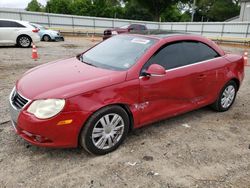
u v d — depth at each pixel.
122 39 4.53
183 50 4.32
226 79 4.95
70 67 3.95
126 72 3.60
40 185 2.92
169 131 4.30
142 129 4.31
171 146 3.84
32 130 3.10
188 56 4.37
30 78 3.67
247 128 4.59
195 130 4.39
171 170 3.28
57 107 3.07
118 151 3.64
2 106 4.98
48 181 2.99
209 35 29.72
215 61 4.75
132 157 3.51
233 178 3.20
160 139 4.02
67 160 3.38
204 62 4.57
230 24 27.27
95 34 30.55
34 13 27.84
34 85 3.40
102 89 3.31
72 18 30.09
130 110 3.62
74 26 30.47
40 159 3.37
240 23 26.23
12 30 13.51
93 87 3.26
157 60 3.93
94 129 3.33
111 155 3.54
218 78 4.79
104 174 3.15
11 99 3.52
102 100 3.29
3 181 2.95
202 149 3.80
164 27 35.53
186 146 3.86
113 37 4.82
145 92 3.71
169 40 4.16
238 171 3.34
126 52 4.06
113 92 3.38
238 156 3.68
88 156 3.49
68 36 27.67
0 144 3.65
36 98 3.13
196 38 4.62
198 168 3.35
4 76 7.32
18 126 3.25
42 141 3.18
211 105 5.18
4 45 13.82
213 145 3.94
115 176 3.12
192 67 4.33
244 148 3.90
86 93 3.20
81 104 3.16
